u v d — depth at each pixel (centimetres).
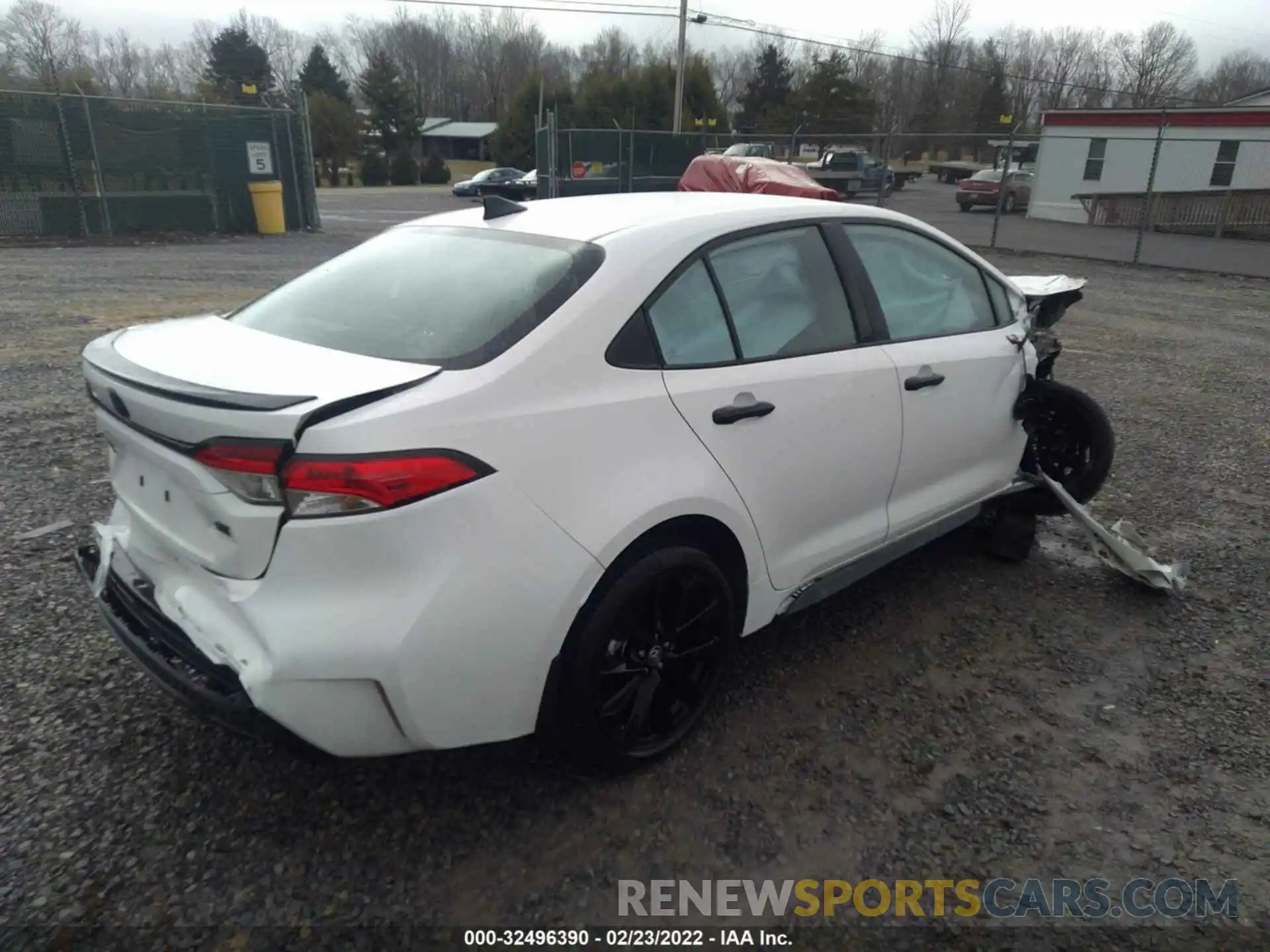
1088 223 2633
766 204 314
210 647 221
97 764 270
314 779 268
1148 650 352
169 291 1098
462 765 277
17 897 223
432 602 209
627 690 260
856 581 367
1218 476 546
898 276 349
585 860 242
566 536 229
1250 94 3047
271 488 202
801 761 282
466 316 248
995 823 259
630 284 257
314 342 254
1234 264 1778
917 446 343
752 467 278
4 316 909
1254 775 280
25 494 465
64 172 1616
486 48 9194
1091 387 768
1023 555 424
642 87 4575
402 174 5450
